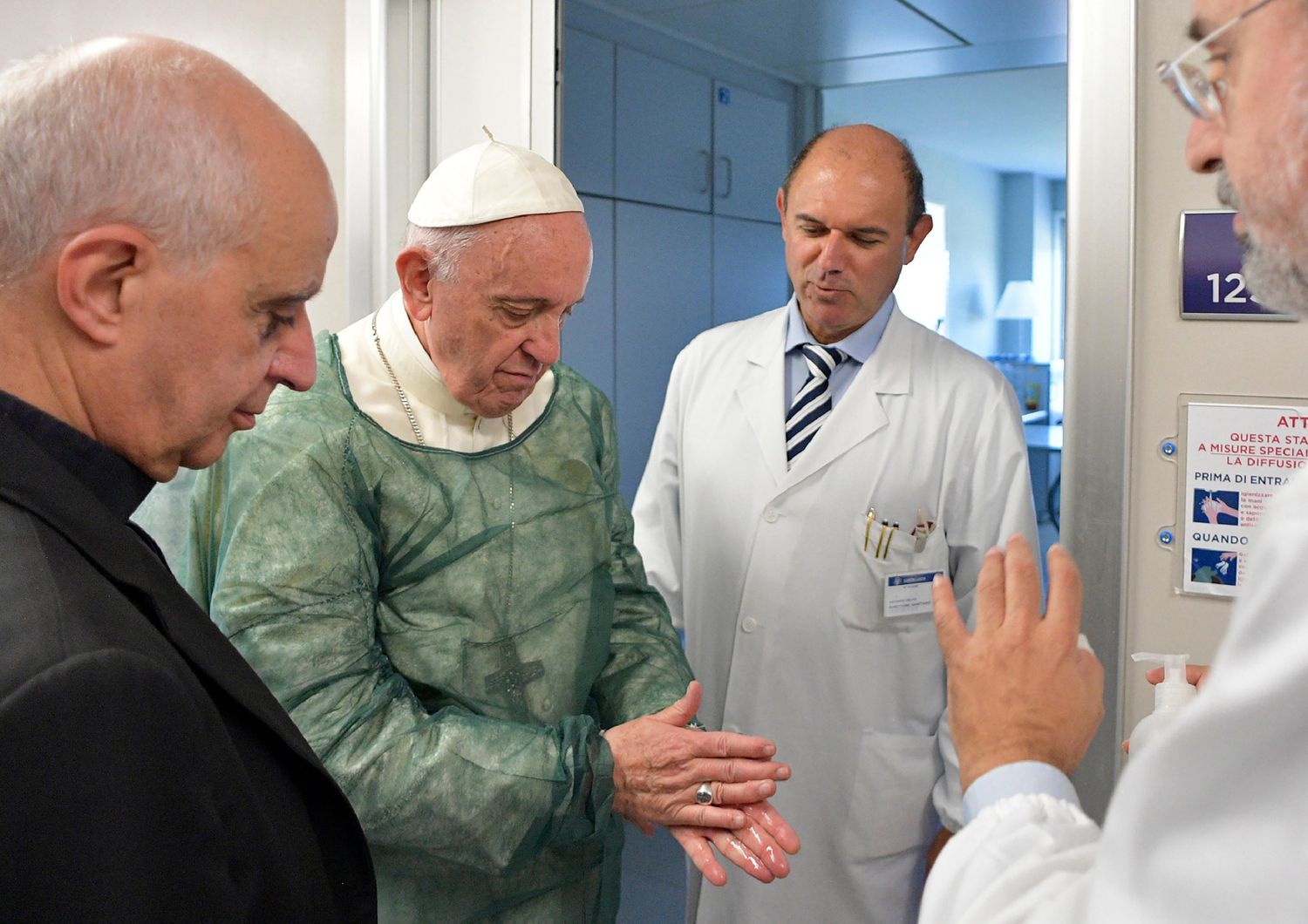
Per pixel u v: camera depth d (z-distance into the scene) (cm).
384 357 125
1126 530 140
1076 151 138
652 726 120
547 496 128
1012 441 162
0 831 53
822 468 165
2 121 64
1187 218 134
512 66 188
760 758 118
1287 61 53
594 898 133
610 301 318
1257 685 46
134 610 65
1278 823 46
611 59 311
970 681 74
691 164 352
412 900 121
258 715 73
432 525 121
